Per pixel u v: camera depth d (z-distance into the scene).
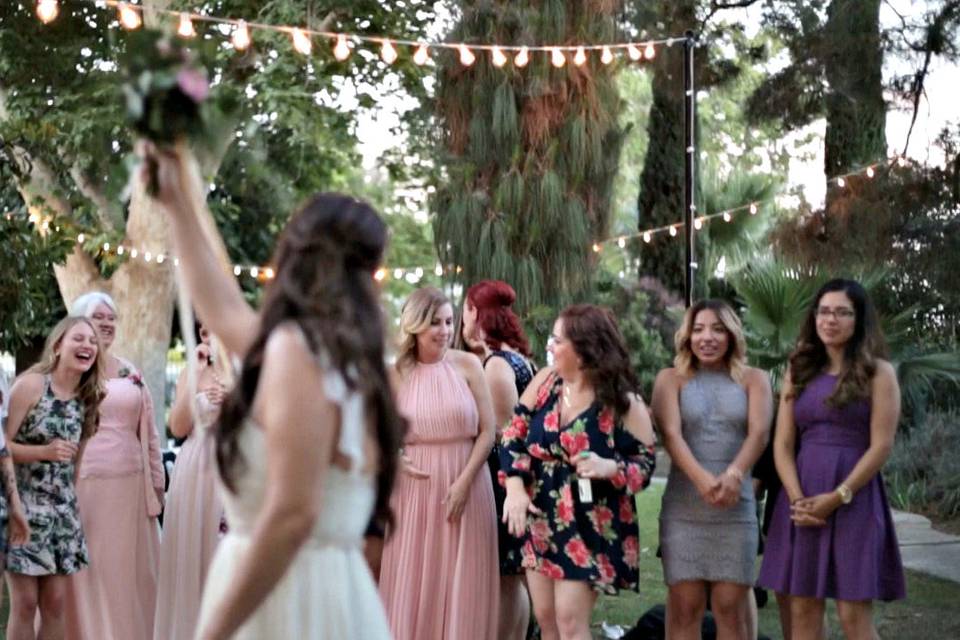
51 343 6.39
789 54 11.98
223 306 2.79
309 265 2.66
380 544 6.55
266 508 2.50
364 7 14.80
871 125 12.40
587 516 5.86
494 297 6.91
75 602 6.52
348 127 15.44
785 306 11.66
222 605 2.52
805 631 5.90
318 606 2.69
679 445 6.02
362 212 2.75
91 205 14.62
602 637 7.63
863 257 10.98
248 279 19.59
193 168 2.73
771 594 8.94
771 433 6.27
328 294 2.62
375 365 2.68
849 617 5.81
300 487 2.49
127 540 6.62
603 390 5.86
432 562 6.25
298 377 2.53
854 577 5.71
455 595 6.23
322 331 2.57
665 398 6.14
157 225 15.71
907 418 13.13
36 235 9.80
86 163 14.38
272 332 2.60
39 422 6.28
